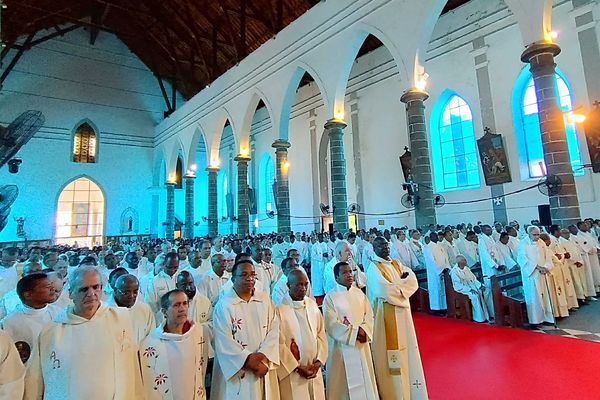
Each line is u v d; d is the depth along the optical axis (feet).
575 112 34.96
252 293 9.75
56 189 73.97
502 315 20.38
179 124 73.97
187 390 8.48
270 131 73.67
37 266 15.37
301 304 10.31
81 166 77.05
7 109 70.18
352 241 32.14
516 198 39.37
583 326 19.51
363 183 55.36
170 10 67.46
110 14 75.82
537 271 20.36
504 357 15.55
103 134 80.07
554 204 25.45
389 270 12.34
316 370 9.88
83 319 7.55
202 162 90.33
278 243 39.11
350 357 10.55
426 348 17.26
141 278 18.43
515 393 12.44
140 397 8.13
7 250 20.86
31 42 68.39
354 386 10.36
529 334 18.44
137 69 85.30
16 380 6.75
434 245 25.12
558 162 24.85
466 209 43.47
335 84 38.70
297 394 9.75
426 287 26.81
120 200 80.28
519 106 39.83
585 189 34.60
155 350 8.52
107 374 7.43
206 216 88.94
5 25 64.18
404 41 31.78
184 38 72.02
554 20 36.65
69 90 77.20
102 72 81.20
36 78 73.87
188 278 12.62
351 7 36.86
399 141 50.67
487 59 41.75
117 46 83.35
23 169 71.31
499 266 24.48
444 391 12.94
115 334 7.82
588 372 13.53
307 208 64.49
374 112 54.34
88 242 76.13
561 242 24.02
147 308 11.40
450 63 45.29
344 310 10.71
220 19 62.34
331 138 39.01
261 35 59.67
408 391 11.49
